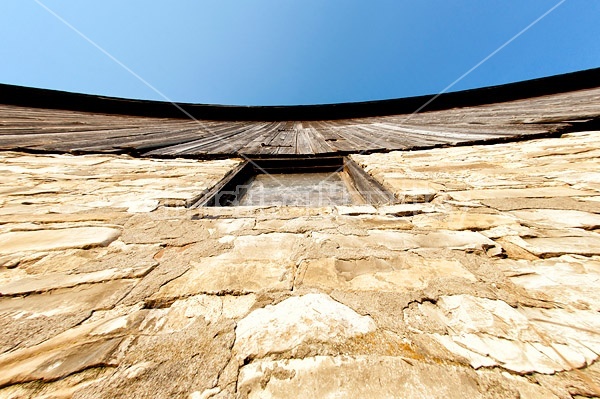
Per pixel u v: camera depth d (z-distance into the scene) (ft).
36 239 3.99
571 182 5.94
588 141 8.88
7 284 3.09
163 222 4.65
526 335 2.42
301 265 3.47
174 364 2.16
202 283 3.14
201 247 3.90
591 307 2.73
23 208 4.95
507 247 3.80
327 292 2.98
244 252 3.77
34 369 2.14
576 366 2.14
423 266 3.43
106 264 3.49
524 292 2.97
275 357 2.21
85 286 3.09
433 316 2.64
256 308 2.76
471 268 3.39
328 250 3.80
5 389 2.00
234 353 2.25
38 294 2.96
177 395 1.94
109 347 2.32
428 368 2.11
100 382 2.04
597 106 13.73
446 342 2.35
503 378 2.05
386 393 1.94
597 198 5.08
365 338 2.38
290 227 4.51
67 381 2.05
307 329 2.48
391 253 3.72
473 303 2.80
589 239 3.89
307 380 2.02
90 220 4.64
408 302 2.82
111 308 2.77
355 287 3.06
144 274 3.30
